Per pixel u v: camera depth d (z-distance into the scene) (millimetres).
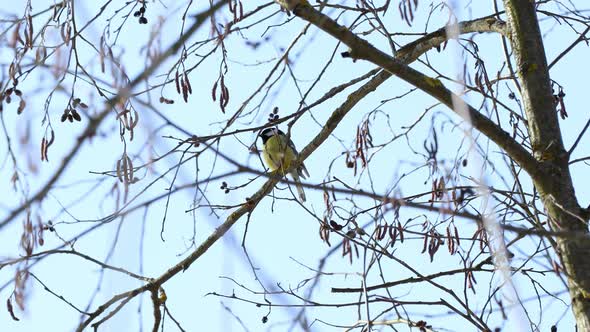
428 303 7660
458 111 5570
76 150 4543
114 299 6445
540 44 8508
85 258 7094
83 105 7465
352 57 7055
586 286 7406
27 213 6086
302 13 6809
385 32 7715
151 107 5004
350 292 7781
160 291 8836
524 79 8367
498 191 7410
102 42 7121
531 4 8656
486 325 7352
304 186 4988
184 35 4902
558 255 7141
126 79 6289
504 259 5371
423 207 5488
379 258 7781
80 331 6852
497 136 7512
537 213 7391
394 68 7105
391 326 7398
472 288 8062
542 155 7945
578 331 7410
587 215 7633
